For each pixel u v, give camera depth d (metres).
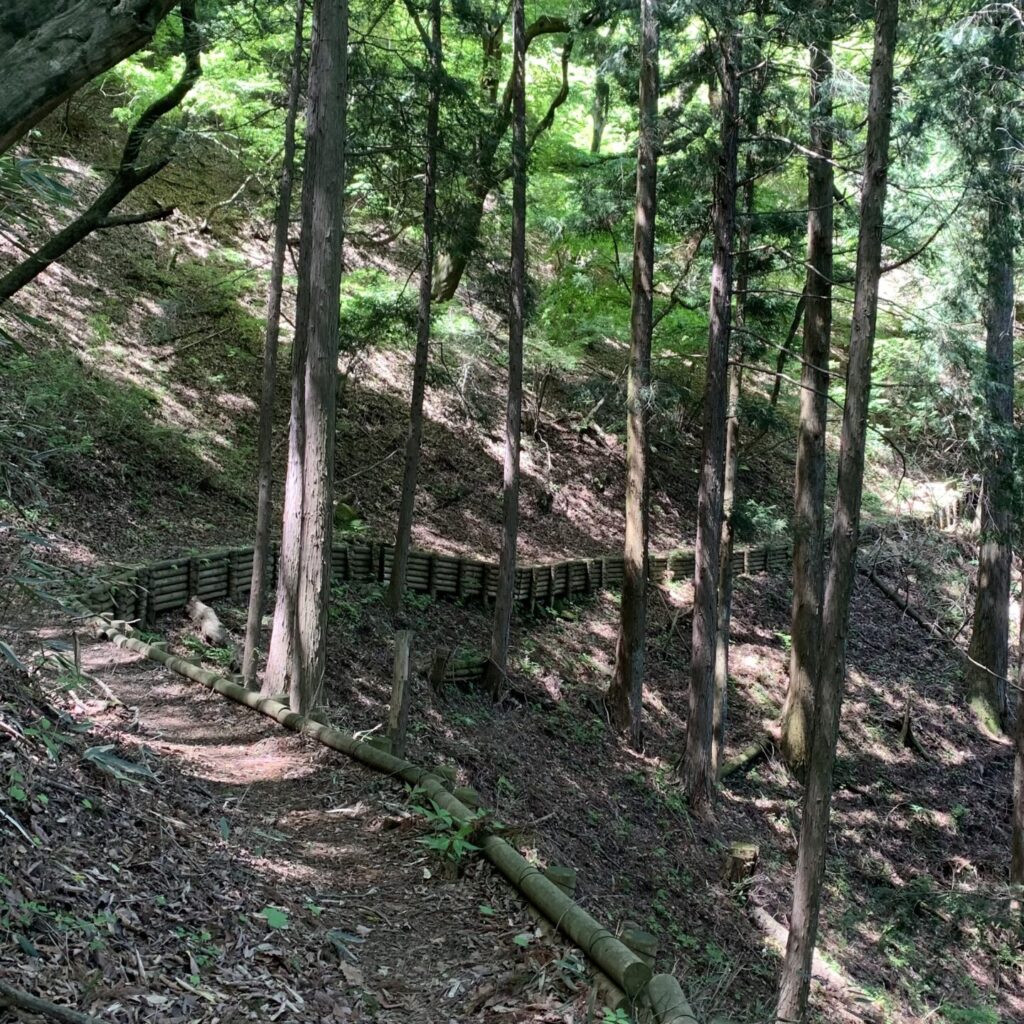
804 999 7.70
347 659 13.56
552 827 11.59
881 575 22.95
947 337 12.91
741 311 15.45
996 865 15.62
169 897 4.41
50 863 4.04
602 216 16.12
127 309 18.62
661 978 4.24
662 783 14.45
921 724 18.97
